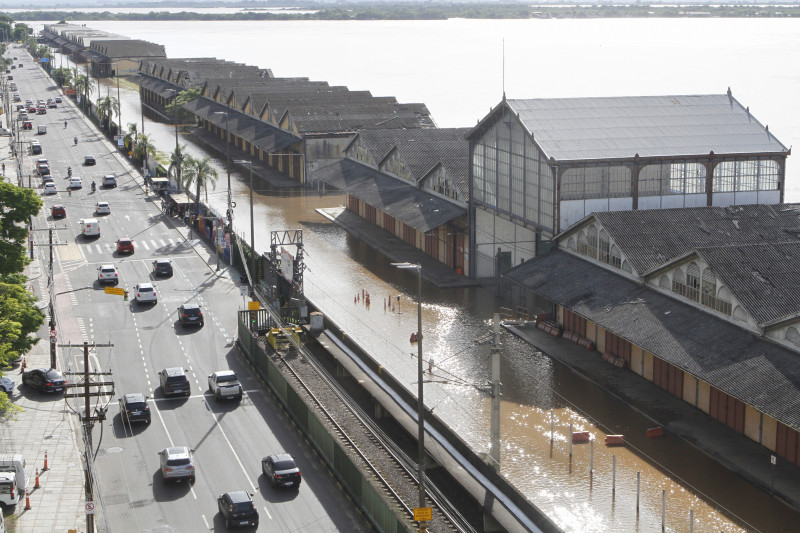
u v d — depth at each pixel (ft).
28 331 241.96
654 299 246.68
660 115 315.58
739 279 223.71
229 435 219.00
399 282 349.00
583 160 287.28
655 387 243.81
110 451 209.77
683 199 297.53
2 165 592.60
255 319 282.56
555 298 264.93
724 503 186.70
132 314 312.09
